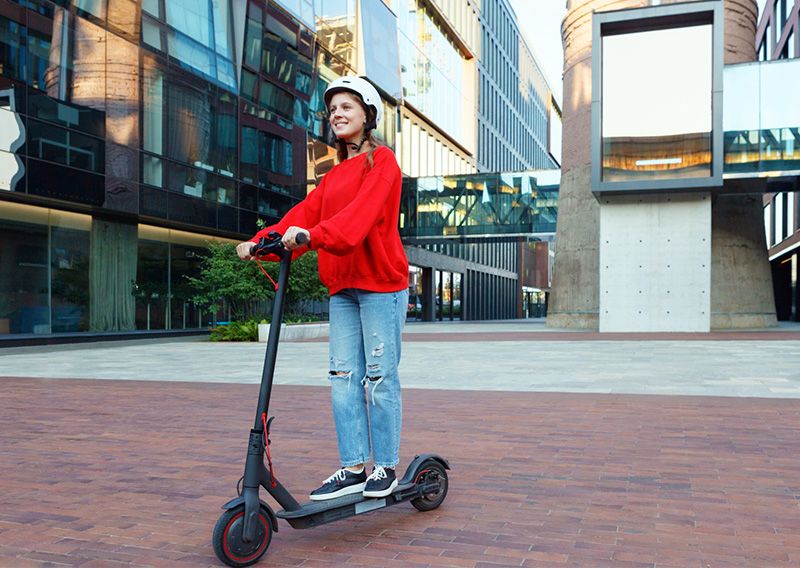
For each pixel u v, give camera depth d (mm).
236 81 23109
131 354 14945
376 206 2848
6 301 16328
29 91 15609
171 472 4250
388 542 2969
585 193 26031
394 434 3121
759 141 20812
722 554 2799
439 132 44062
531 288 69125
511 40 62031
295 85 26766
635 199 21062
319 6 28500
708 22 19953
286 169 26094
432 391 8047
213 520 3295
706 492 3725
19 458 4648
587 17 26031
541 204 34094
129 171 18500
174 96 20172
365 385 3191
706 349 14141
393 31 34938
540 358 12555
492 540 2980
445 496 3525
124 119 18344
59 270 17719
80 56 17016
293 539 3018
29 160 15578
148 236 20688
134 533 3105
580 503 3533
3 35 14969
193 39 20969
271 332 2799
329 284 3119
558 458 4551
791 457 4543
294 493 3738
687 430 5504
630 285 21109
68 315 17953
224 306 23703
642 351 13820
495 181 34781
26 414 6562
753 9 25406
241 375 10234
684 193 20656
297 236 2596
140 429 5742
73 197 16750
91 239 18672
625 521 3232
